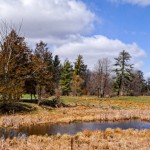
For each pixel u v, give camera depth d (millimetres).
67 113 44000
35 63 49281
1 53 42688
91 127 34031
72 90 91750
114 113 45406
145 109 53875
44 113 42219
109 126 35312
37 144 21094
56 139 23625
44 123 35781
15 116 36344
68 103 60688
